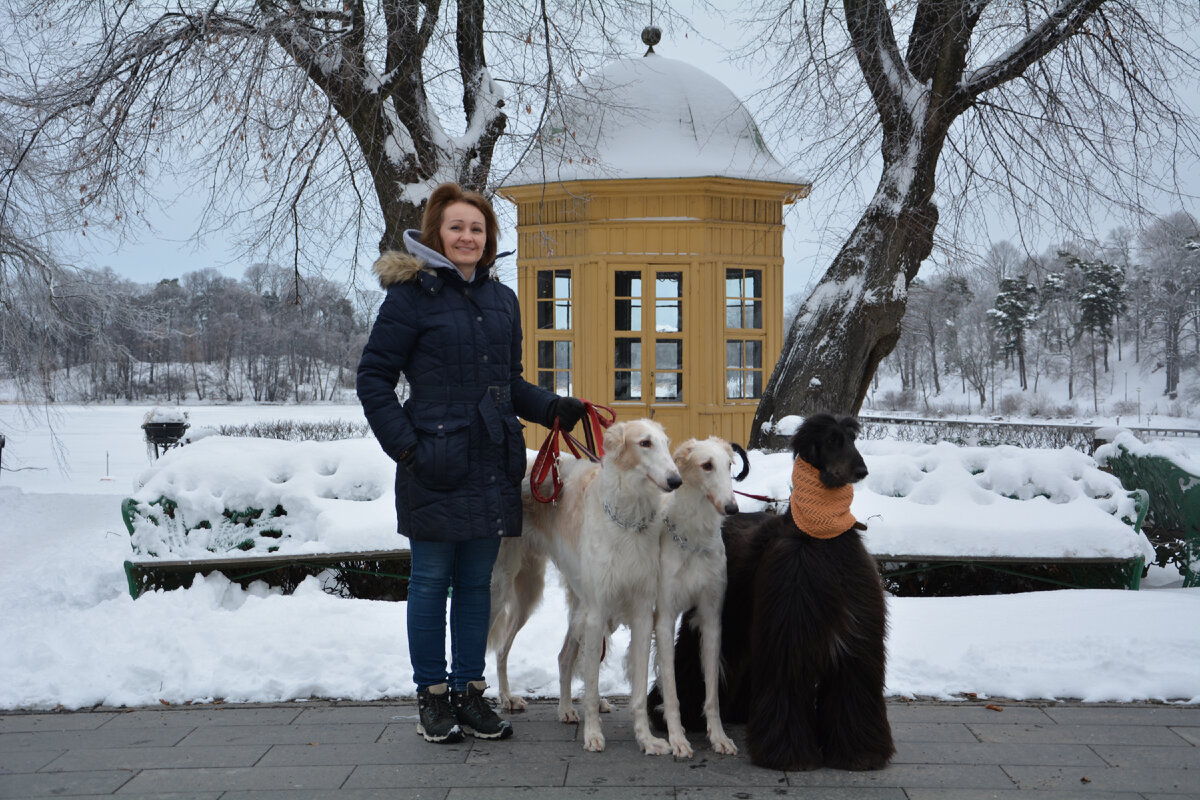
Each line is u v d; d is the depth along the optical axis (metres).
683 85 13.36
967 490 7.04
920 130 10.28
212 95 9.66
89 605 7.40
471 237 4.43
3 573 8.78
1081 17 9.77
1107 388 67.56
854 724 3.85
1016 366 76.94
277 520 6.85
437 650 4.31
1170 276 58.66
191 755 4.05
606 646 4.66
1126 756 3.92
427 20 10.23
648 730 4.11
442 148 10.49
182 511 6.79
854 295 10.55
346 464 7.14
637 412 12.59
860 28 10.30
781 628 3.87
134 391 62.00
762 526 4.34
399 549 6.56
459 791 3.64
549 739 4.27
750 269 13.05
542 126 10.22
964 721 4.38
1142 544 6.60
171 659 5.25
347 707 4.73
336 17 9.73
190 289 65.38
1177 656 5.03
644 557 4.04
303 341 64.06
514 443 4.36
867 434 26.84
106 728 4.43
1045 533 6.55
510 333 4.52
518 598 4.77
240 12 9.74
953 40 10.16
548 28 10.21
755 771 3.83
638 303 12.64
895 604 6.01
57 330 14.95
